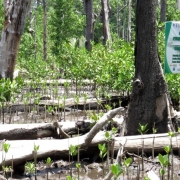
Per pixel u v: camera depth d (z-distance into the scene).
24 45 21.97
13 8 8.98
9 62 9.09
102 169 4.18
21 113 7.77
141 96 5.06
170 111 5.10
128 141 4.47
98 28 33.91
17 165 4.05
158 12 26.50
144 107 5.04
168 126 4.99
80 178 3.94
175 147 4.51
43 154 4.20
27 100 7.80
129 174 3.96
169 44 4.41
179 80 6.77
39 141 4.42
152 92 5.02
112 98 8.05
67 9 22.62
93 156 4.46
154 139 4.53
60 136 4.93
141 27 5.00
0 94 6.73
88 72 9.82
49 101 8.09
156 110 5.02
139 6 4.99
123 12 44.38
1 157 3.95
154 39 5.02
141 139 4.51
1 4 19.55
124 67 7.41
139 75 5.07
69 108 8.05
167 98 5.06
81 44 18.81
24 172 4.11
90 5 15.90
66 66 12.05
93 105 8.05
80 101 8.09
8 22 9.01
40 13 34.00
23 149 4.17
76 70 10.01
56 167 4.25
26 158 4.06
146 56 5.02
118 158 3.83
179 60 4.45
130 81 7.37
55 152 4.27
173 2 27.72
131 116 5.13
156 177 3.11
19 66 18.56
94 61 9.77
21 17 9.05
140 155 4.48
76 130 5.23
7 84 6.84
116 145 4.40
